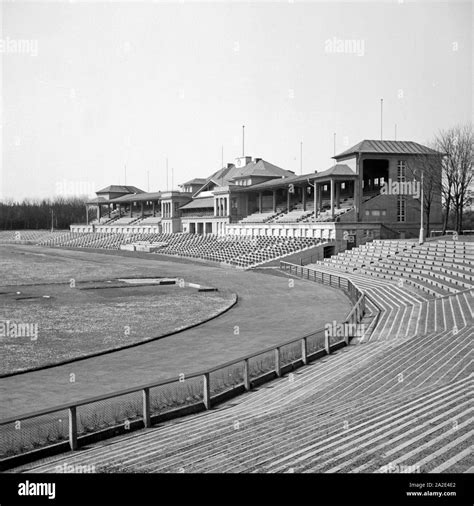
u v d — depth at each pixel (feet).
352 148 294.46
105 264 301.02
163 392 72.95
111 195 588.09
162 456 43.98
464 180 265.54
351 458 37.45
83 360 93.40
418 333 98.84
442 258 182.50
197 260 318.24
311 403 61.77
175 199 468.75
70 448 53.36
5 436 56.49
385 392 62.85
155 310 148.56
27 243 540.11
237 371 82.69
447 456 35.94
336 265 234.58
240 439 46.91
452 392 55.88
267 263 265.75
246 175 399.85
